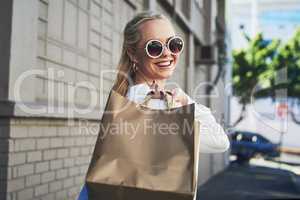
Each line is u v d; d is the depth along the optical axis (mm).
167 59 1915
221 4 13102
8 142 3395
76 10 4773
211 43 12180
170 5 8250
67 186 4414
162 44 1902
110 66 5723
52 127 4094
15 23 3498
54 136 4133
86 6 5035
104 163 1630
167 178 1578
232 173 12570
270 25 27516
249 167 13992
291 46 20312
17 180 3502
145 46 1912
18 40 3539
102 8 5500
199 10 11312
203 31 12031
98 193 1619
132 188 1582
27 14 3680
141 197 1585
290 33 27281
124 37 2012
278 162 15242
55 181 4164
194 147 1609
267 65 17500
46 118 3957
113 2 5844
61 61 4398
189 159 1595
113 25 5859
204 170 10539
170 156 1609
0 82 3438
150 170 1602
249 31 27391
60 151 4250
